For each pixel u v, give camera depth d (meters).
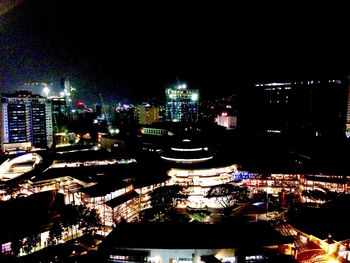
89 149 170.38
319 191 93.94
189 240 55.62
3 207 75.31
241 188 97.88
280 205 93.88
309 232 65.31
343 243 62.44
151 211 82.00
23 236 64.81
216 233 58.44
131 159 137.00
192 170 110.19
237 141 188.75
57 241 69.56
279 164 123.19
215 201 96.56
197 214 83.31
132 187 92.44
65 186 95.50
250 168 115.94
